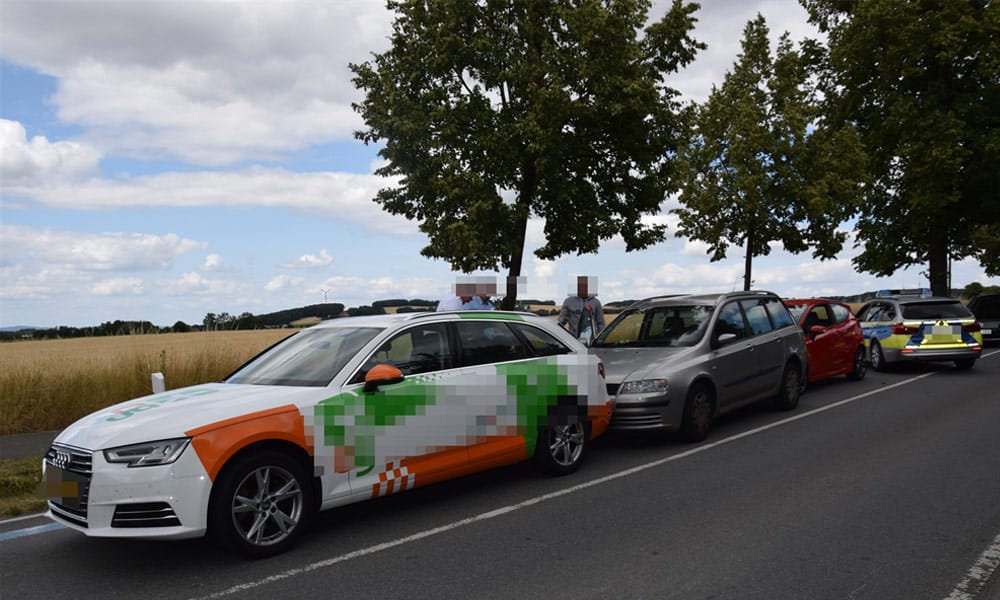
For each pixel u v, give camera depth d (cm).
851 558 470
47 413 1056
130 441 464
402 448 571
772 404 1098
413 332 616
